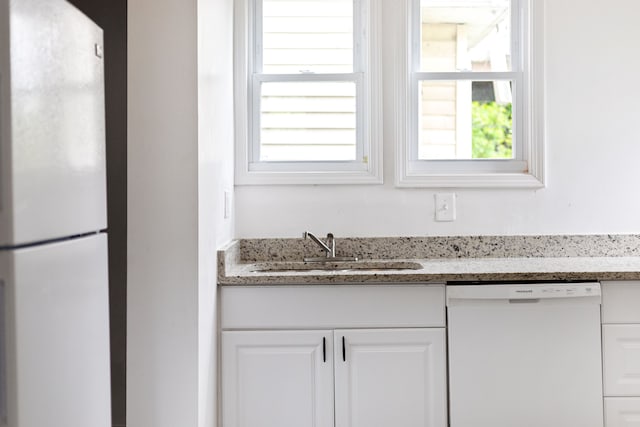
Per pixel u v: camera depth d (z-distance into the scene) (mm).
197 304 1764
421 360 2014
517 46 2607
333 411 2023
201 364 1798
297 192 2539
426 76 2600
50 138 927
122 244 2115
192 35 1761
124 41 2107
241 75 2502
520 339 1994
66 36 994
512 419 1997
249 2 2564
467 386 1999
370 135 2525
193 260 1762
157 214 1766
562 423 1993
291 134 2611
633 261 2297
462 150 2615
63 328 975
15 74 815
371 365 2020
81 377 1057
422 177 2514
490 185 2510
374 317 2025
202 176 1824
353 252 2525
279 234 2543
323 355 2021
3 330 810
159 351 1762
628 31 2508
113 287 2111
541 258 2473
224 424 2025
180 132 1764
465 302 2000
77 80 1044
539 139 2510
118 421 2107
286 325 2031
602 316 1998
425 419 2016
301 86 2604
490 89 2613
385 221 2541
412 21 2604
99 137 1168
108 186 2107
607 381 1993
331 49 2607
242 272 2133
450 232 2535
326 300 2027
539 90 2508
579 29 2508
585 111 2518
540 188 2527
